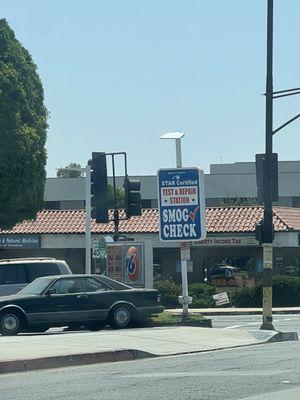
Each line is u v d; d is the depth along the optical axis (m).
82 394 12.71
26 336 21.16
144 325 24.67
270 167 23.73
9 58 35.75
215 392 12.59
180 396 12.27
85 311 23.62
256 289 41.28
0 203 35.22
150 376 14.67
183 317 25.61
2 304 22.89
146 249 29.19
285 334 22.33
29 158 35.53
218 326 28.38
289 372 14.86
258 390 12.71
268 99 23.77
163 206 25.48
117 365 16.89
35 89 36.97
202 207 25.25
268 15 23.66
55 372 15.87
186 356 18.27
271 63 23.77
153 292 24.53
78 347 18.34
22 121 35.84
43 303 23.23
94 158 27.11
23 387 13.68
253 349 19.59
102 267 33.25
